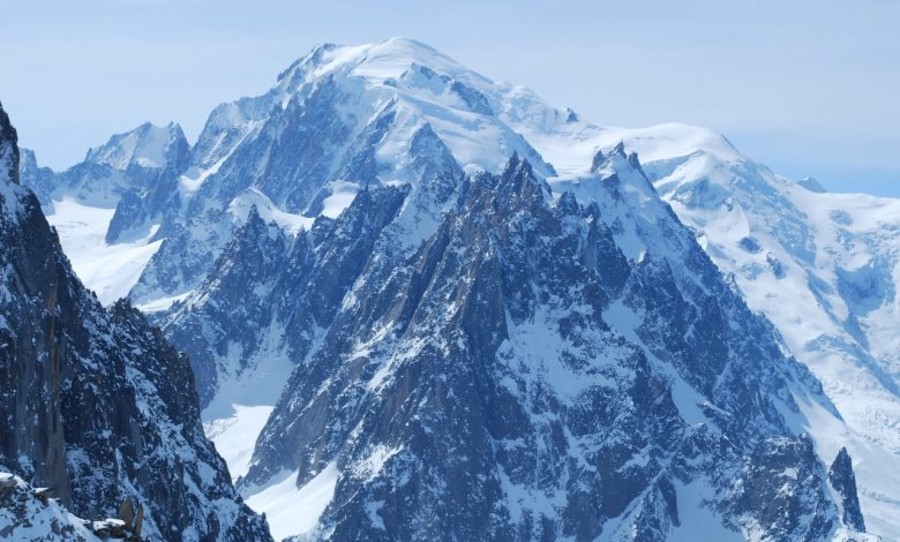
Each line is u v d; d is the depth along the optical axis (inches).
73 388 6058.1
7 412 4906.5
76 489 5876.0
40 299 5216.5
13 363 4950.8
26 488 3134.8
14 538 3073.3
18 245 5123.0
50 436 5206.7
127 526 3233.3
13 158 5280.5
